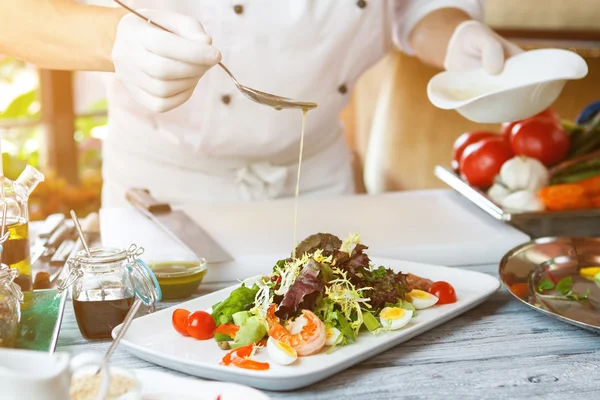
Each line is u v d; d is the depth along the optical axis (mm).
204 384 871
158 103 1235
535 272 1352
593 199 1695
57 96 3398
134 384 755
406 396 926
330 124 2062
